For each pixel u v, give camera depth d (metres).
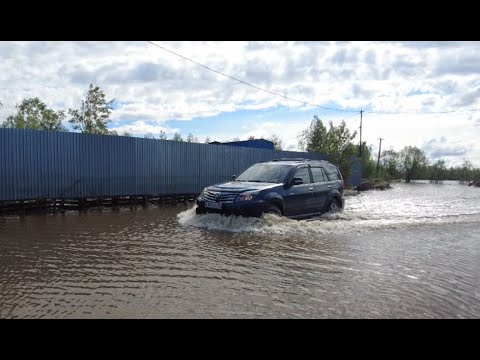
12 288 4.26
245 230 8.00
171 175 15.80
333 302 3.96
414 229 9.07
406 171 74.62
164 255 5.86
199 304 3.84
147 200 14.89
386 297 4.14
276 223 8.29
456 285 4.62
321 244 6.89
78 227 8.61
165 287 4.34
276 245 6.71
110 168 13.66
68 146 12.52
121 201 14.20
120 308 3.72
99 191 13.33
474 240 7.80
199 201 8.86
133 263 5.38
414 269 5.34
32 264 5.28
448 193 27.84
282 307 3.80
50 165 12.07
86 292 4.15
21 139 11.43
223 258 5.73
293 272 5.05
